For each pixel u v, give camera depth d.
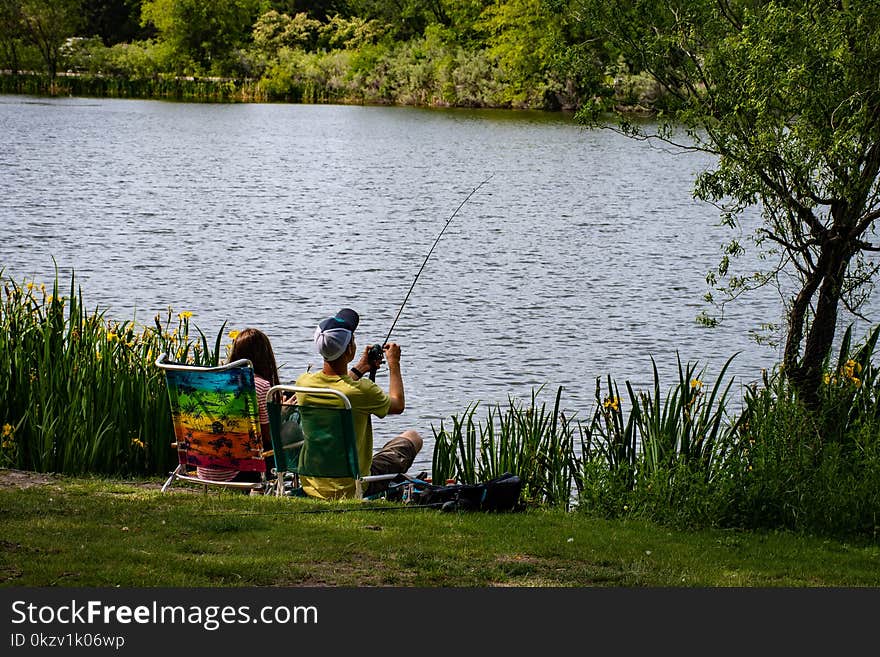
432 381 14.67
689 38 8.82
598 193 39.34
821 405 8.48
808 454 7.84
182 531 6.46
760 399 8.49
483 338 17.28
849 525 7.51
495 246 27.00
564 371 15.41
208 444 7.60
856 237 8.69
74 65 96.62
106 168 41.69
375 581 5.77
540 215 33.19
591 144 60.81
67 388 9.17
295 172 43.41
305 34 104.06
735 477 7.68
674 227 31.08
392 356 7.77
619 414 8.91
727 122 8.55
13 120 62.47
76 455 8.80
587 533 6.93
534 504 8.31
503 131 68.56
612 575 6.08
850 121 7.71
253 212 31.66
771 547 6.92
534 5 82.06
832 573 6.38
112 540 6.24
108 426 8.97
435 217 32.09
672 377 15.19
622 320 18.84
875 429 8.06
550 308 19.75
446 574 5.92
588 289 21.64
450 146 57.78
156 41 107.31
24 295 10.84
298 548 6.22
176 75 99.06
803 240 8.79
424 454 11.44
